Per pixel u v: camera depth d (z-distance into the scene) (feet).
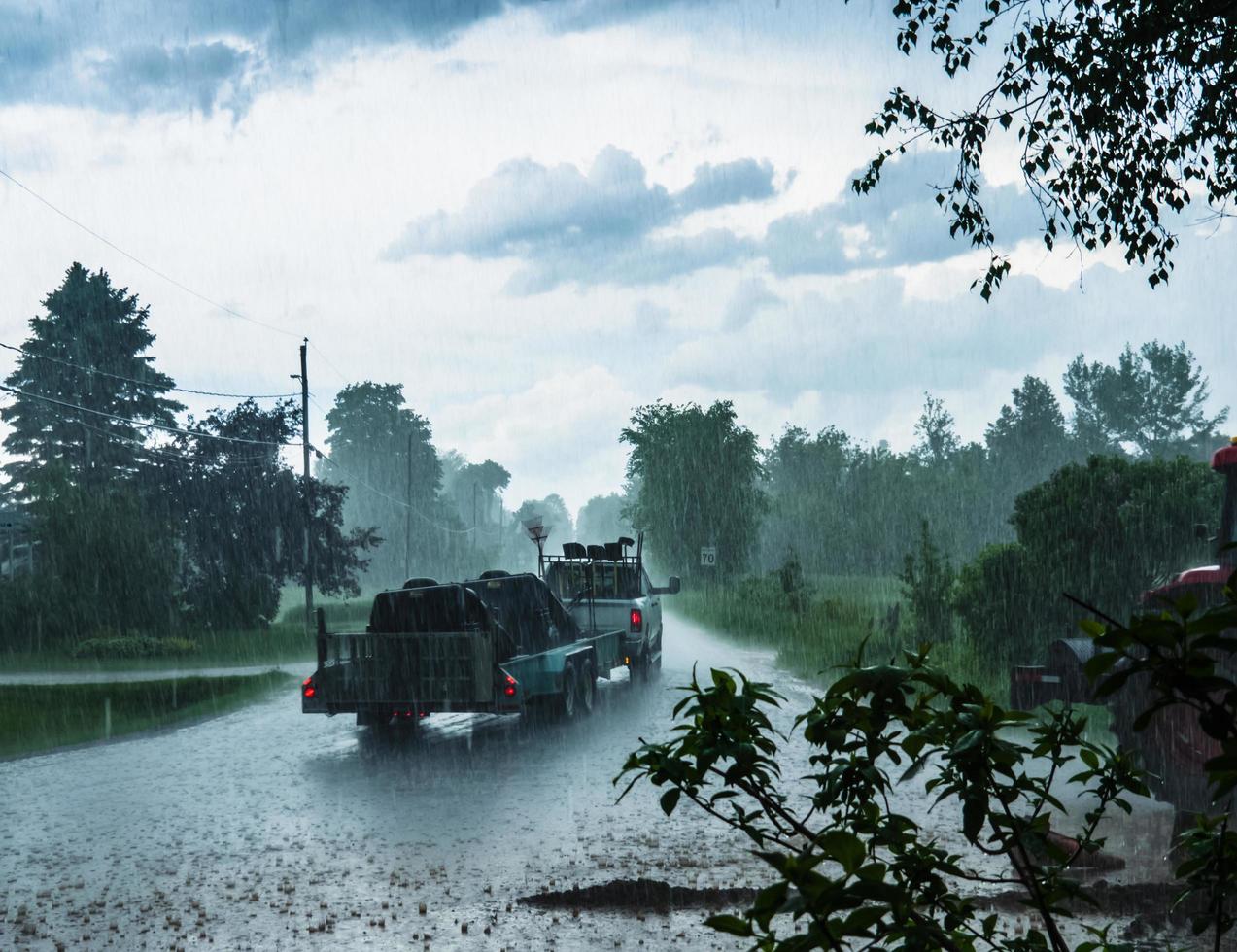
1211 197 29.99
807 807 30.71
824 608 98.94
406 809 32.32
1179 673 6.36
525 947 19.70
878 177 31.76
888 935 6.20
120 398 227.20
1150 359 376.48
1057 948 7.99
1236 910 10.48
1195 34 27.55
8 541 169.99
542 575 69.56
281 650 104.78
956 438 393.91
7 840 28.78
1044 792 7.97
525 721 51.11
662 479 272.10
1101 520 51.96
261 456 152.46
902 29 30.89
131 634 111.55
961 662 55.93
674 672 71.77
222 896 23.27
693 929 20.66
